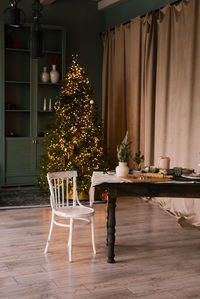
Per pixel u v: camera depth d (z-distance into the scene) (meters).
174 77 5.48
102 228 4.58
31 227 4.58
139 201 6.11
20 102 7.34
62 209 3.78
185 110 5.21
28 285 3.02
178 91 5.38
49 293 2.89
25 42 7.25
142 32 6.23
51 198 3.75
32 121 7.07
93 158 5.92
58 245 3.96
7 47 6.92
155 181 3.46
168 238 4.27
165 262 3.55
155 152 5.92
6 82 7.10
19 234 4.30
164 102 5.67
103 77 7.62
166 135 5.71
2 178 6.91
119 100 7.04
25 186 7.19
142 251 3.84
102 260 3.58
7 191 6.66
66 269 3.35
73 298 2.81
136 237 4.28
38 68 7.35
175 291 2.96
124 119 6.89
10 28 7.07
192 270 3.37
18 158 7.00
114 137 7.24
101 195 6.04
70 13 7.60
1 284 3.03
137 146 6.47
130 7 6.91
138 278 3.18
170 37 5.56
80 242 4.07
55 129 5.95
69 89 5.88
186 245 4.04
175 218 5.12
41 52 5.32
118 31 7.00
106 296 2.85
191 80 5.07
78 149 5.88
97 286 3.02
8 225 4.65
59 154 5.82
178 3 5.38
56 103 5.93
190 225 4.80
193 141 5.10
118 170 3.73
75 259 3.59
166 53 5.59
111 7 7.55
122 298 2.82
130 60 6.59
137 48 6.34
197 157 5.05
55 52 7.16
